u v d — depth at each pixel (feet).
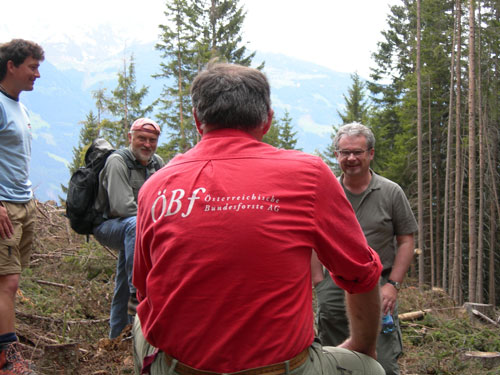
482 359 18.74
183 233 5.65
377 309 6.60
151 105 114.01
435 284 106.01
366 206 12.63
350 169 12.62
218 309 5.46
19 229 11.82
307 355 5.88
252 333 5.46
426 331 22.12
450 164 92.63
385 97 137.39
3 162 11.62
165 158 105.19
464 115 102.89
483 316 27.89
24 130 12.05
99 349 14.55
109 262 24.20
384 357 11.78
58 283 22.07
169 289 5.70
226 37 121.08
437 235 104.78
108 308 19.38
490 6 90.43
